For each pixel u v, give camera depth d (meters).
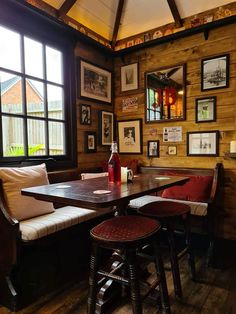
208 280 1.90
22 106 2.34
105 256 2.16
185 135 2.93
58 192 1.39
